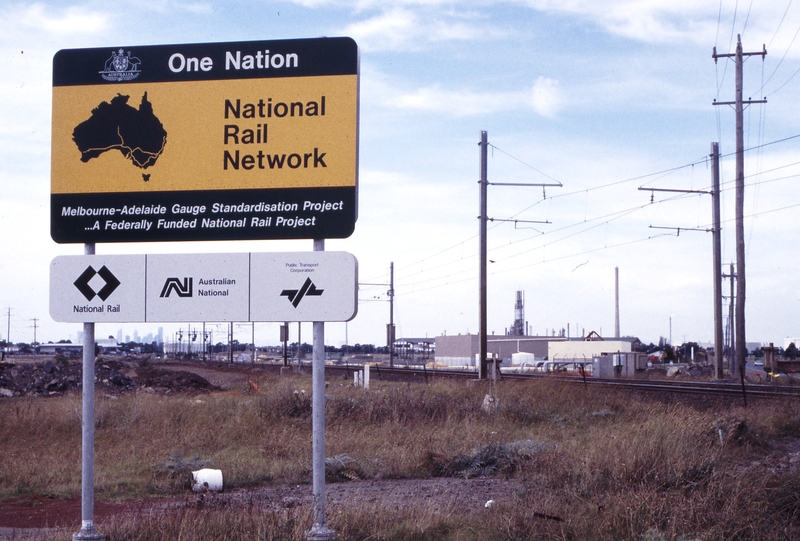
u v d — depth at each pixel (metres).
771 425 16.33
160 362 84.12
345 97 8.05
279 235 8.02
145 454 13.82
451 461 12.99
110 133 8.27
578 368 58.06
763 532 7.77
